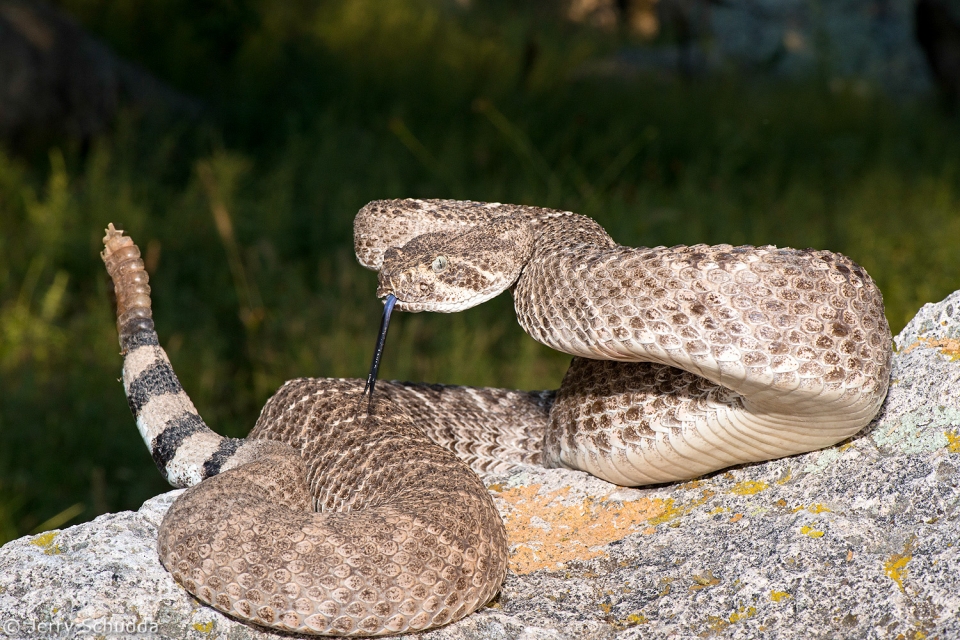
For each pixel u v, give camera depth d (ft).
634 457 18.98
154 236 50.93
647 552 17.74
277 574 14.69
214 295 46.32
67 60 65.77
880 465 17.42
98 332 43.55
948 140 75.61
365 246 24.09
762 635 15.17
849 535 16.12
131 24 82.07
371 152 63.87
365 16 98.43
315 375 39.83
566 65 93.04
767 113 80.59
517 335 44.45
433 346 42.73
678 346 16.47
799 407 16.56
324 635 15.06
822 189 64.03
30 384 38.58
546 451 21.70
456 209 23.86
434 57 90.84
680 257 16.47
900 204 59.36
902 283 46.47
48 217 50.93
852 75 95.04
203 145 63.82
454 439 24.12
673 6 106.01
